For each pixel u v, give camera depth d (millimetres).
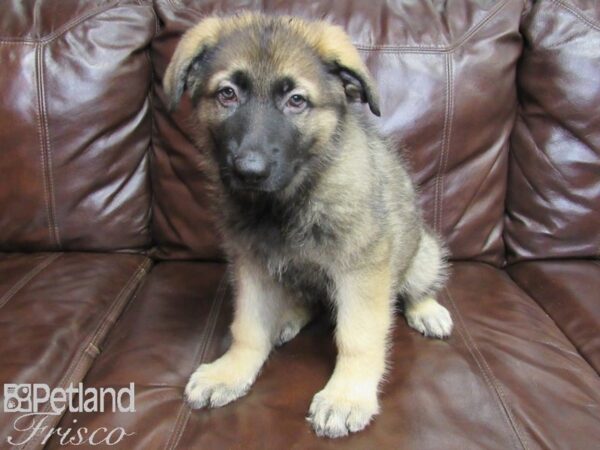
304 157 442
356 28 626
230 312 548
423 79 616
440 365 461
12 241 649
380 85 618
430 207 646
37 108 621
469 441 380
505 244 666
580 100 608
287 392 439
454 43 621
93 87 625
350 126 475
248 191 442
